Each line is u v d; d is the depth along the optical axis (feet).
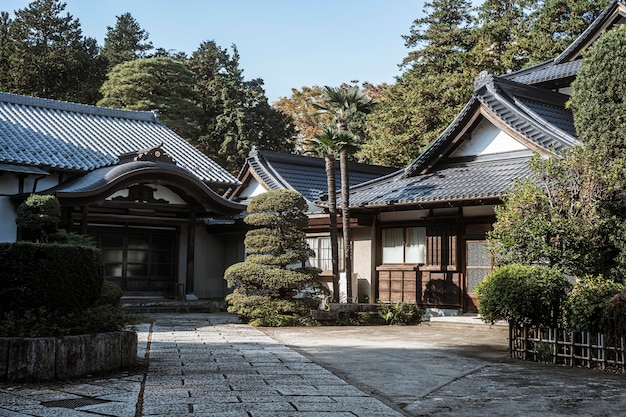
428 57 113.29
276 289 48.88
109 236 64.08
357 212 58.54
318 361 31.14
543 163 39.45
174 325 46.91
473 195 47.24
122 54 144.77
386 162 96.07
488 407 21.22
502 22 104.73
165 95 121.49
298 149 142.41
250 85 129.39
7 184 57.62
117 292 43.83
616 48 35.78
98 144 68.69
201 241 72.69
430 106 92.43
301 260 50.21
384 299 58.54
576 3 93.76
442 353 34.37
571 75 59.88
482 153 56.13
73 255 27.04
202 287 72.23
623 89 35.17
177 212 65.36
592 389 24.25
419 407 21.25
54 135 67.36
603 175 33.32
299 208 50.34
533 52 93.61
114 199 59.88
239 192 81.41
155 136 77.10
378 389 24.29
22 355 24.09
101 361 26.21
